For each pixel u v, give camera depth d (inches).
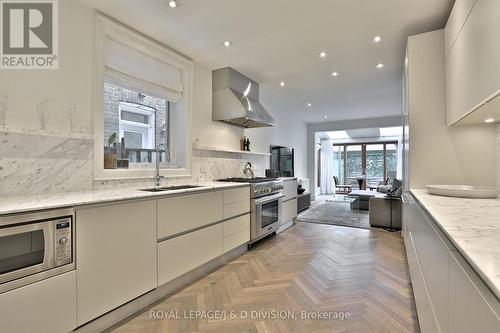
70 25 83.5
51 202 60.2
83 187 86.4
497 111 67.3
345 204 297.6
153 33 106.0
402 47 117.7
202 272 106.0
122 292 72.1
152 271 81.5
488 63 55.0
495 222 44.5
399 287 91.7
